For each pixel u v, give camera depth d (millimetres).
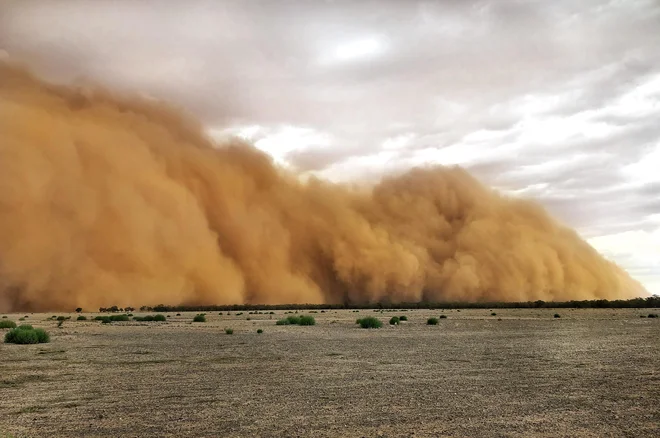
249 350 18141
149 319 44312
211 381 11438
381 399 9156
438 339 22406
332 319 42500
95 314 62781
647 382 10859
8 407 8828
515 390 10000
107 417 7980
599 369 12875
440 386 10523
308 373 12492
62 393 10141
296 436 6691
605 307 80438
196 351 17984
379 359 15211
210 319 45688
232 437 6676
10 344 21078
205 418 7809
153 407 8695
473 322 37125
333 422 7430
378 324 31422
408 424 7273
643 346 18781
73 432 7078
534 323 35562
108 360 15547
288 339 22828
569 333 25828
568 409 8234
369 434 6742
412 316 48125
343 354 16578
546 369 12938
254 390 10219
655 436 6598
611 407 8375
